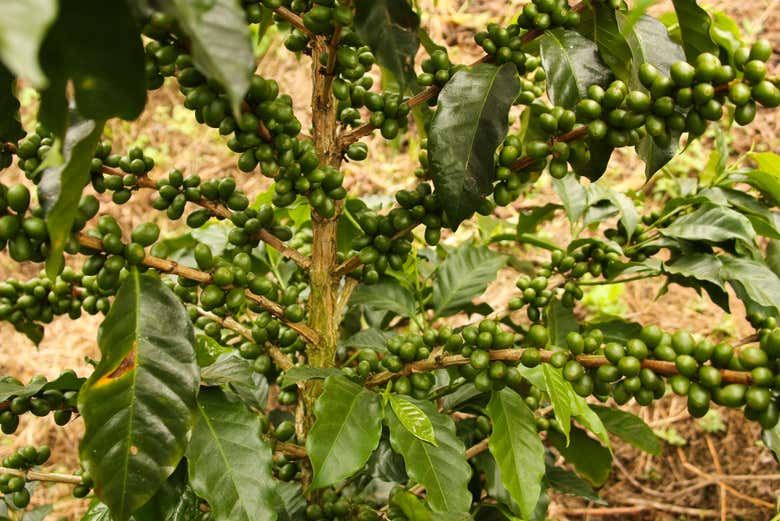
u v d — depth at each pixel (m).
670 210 2.26
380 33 1.33
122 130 5.15
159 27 1.25
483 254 2.48
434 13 4.86
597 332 1.45
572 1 3.88
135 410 1.36
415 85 1.84
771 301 1.94
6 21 0.56
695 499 3.38
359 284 2.35
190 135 5.09
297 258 1.87
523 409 1.79
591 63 1.55
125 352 1.38
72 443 4.02
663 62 1.55
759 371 1.16
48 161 0.94
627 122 1.41
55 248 1.26
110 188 1.62
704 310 3.81
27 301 1.98
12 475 1.78
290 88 4.95
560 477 2.43
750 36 4.46
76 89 0.99
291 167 1.54
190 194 1.70
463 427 2.32
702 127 1.37
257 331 1.83
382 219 1.76
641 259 2.31
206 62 0.85
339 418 1.55
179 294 1.90
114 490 1.34
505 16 4.81
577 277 2.17
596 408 2.34
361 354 1.86
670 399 3.66
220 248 2.50
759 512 3.26
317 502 2.02
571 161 1.62
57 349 4.36
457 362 1.62
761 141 4.23
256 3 1.47
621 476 3.51
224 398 1.60
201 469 1.48
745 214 2.31
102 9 0.91
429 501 1.54
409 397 1.68
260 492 1.49
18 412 1.59
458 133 1.51
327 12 1.40
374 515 1.91
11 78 1.35
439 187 1.52
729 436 3.49
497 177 1.58
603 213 2.52
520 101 1.93
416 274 2.40
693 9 1.56
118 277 1.46
